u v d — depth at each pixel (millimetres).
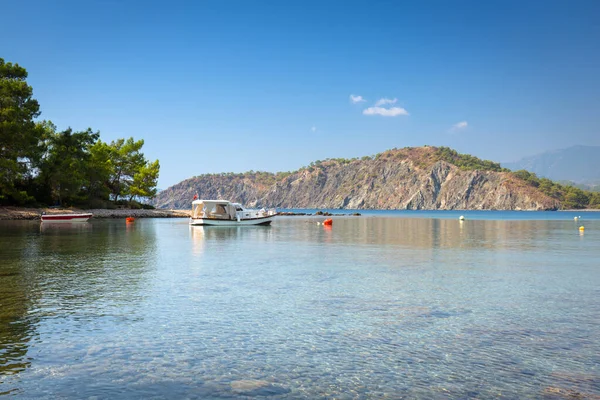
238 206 68500
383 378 7895
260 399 7035
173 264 22250
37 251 27750
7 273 18953
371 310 12641
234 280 17453
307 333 10461
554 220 112188
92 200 99125
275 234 48562
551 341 9898
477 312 12453
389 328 10867
